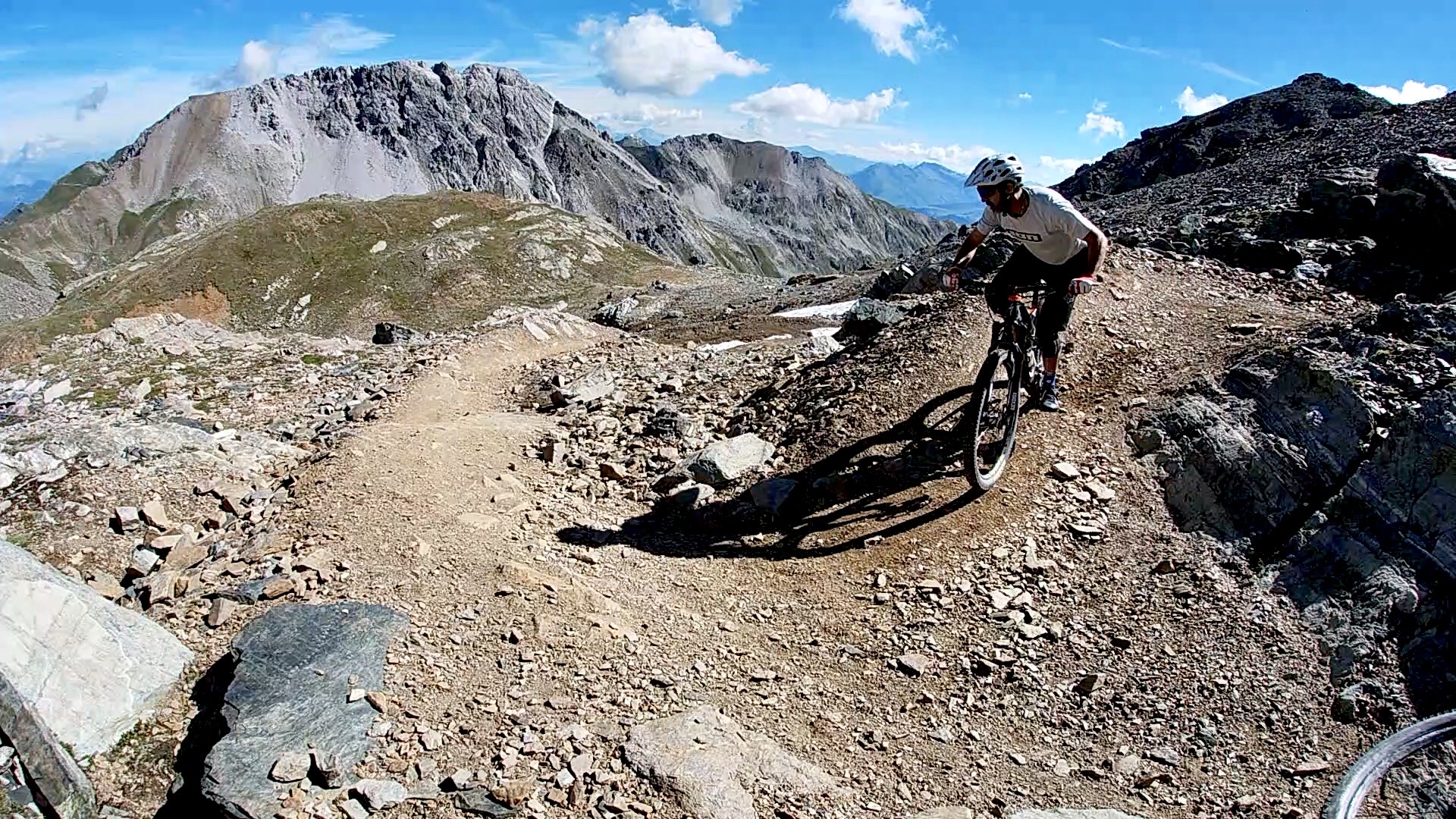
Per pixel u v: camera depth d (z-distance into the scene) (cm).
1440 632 566
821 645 632
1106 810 474
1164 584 648
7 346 11956
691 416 1058
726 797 468
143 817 501
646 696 566
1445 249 1046
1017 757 520
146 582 730
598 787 480
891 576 691
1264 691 549
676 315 5878
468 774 491
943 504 763
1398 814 459
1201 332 941
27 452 965
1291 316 960
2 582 568
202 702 575
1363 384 711
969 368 916
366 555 721
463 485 888
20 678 529
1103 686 566
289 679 550
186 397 1398
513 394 1362
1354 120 3388
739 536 788
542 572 707
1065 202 707
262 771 486
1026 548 695
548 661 593
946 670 592
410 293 14000
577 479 931
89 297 14050
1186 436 765
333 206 15850
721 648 630
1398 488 645
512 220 16088
